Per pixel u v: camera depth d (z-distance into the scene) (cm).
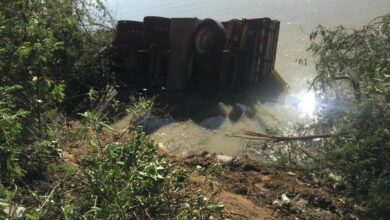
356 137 511
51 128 495
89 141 356
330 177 557
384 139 489
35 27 493
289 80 1008
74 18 805
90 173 323
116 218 286
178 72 1060
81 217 291
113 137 413
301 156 629
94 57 934
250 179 586
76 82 909
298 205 504
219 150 771
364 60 587
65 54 833
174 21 1070
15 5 596
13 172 321
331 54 657
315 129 672
